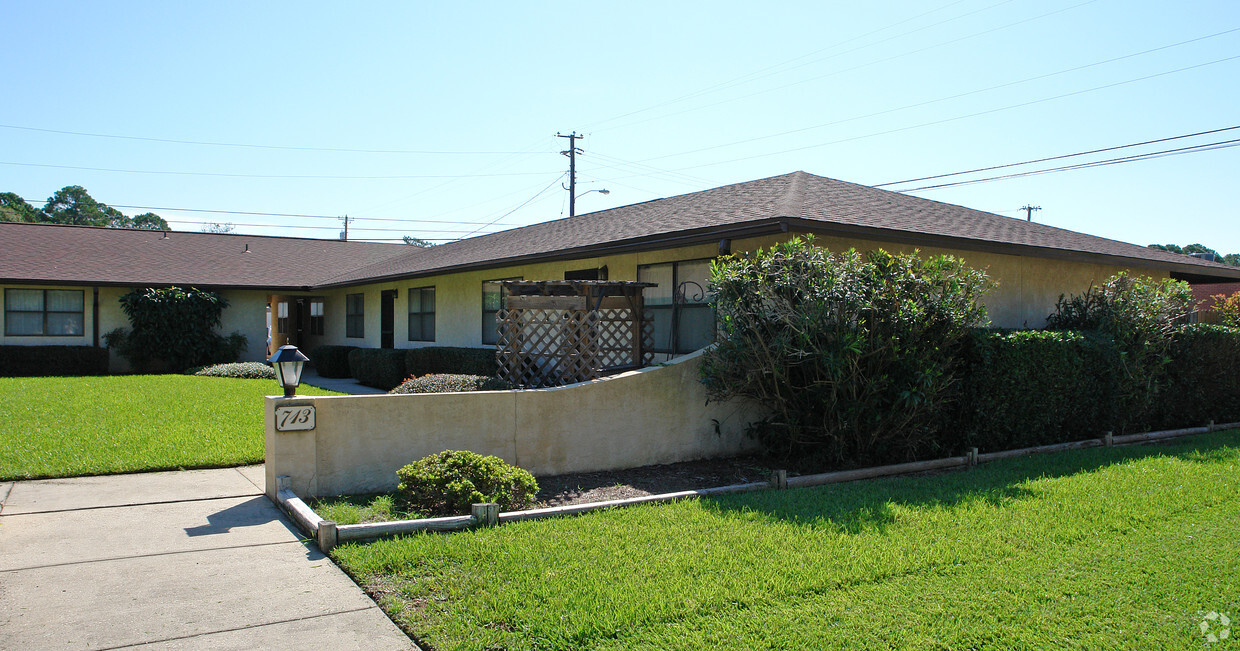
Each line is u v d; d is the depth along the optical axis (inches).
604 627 141.9
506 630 143.3
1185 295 411.5
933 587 164.1
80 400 469.7
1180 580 169.3
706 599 155.4
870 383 288.0
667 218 429.7
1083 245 481.4
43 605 155.5
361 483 256.4
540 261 474.0
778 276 291.3
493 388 366.0
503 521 219.3
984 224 458.3
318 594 163.2
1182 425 427.5
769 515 223.1
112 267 820.6
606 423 302.5
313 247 1067.3
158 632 142.8
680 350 397.1
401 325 742.5
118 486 261.4
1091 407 370.9
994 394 328.8
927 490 259.3
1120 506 232.8
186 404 449.4
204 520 221.0
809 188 411.8
